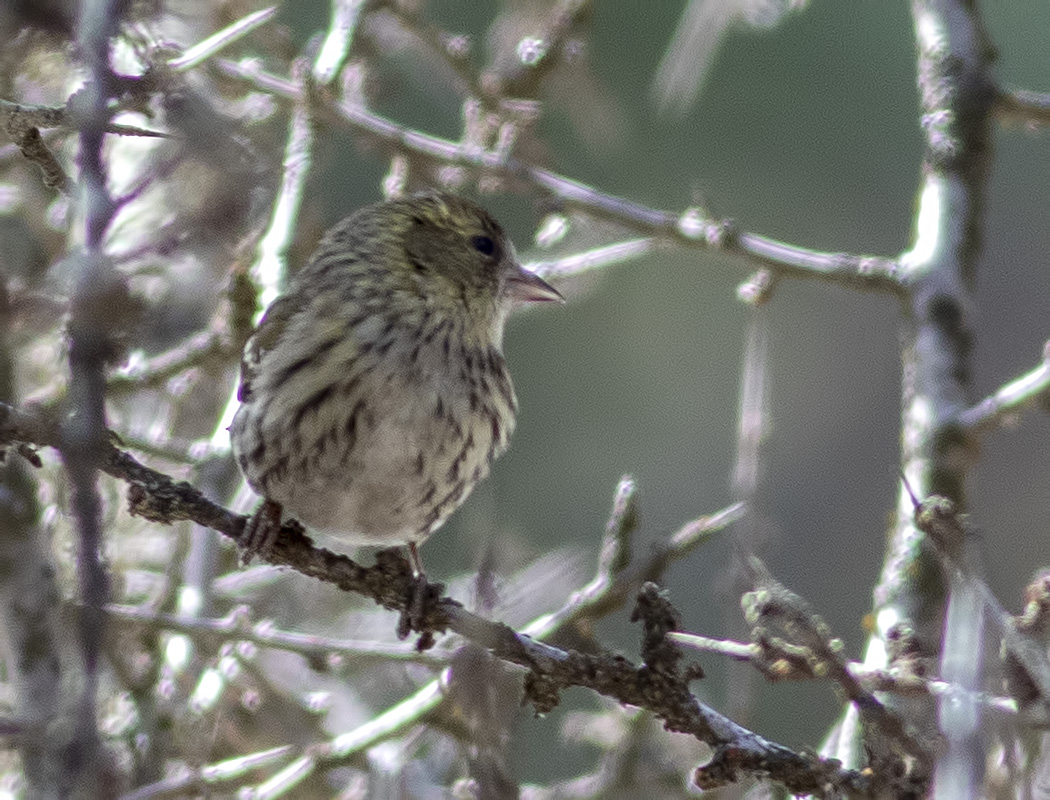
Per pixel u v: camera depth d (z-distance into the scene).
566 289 13.46
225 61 11.12
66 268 5.01
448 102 15.88
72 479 4.76
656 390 18.81
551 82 13.48
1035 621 6.45
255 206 6.71
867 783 6.71
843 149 19.27
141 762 9.73
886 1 19.66
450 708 9.45
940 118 10.95
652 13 18.17
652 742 10.79
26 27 5.27
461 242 9.16
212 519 7.55
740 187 18.91
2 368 8.95
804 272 10.56
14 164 9.67
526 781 13.45
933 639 8.87
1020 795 6.32
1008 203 19.80
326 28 15.43
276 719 10.70
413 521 8.90
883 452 19.38
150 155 7.57
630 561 9.64
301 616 12.35
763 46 19.09
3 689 9.83
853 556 19.00
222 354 10.16
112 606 9.62
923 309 10.34
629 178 18.28
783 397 19.48
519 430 18.56
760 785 7.93
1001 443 17.11
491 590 7.19
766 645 6.85
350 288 8.80
